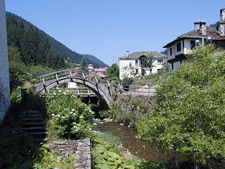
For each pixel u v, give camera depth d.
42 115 10.27
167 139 7.47
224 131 7.29
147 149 12.10
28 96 12.13
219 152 6.79
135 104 18.80
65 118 9.08
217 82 7.54
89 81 21.58
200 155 7.69
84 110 10.42
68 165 6.75
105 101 22.92
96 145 9.39
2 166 5.89
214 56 8.53
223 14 25.14
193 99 7.40
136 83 36.66
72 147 8.05
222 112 6.82
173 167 9.13
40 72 45.16
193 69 8.49
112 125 19.09
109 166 7.68
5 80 10.01
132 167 8.58
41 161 6.75
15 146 7.05
